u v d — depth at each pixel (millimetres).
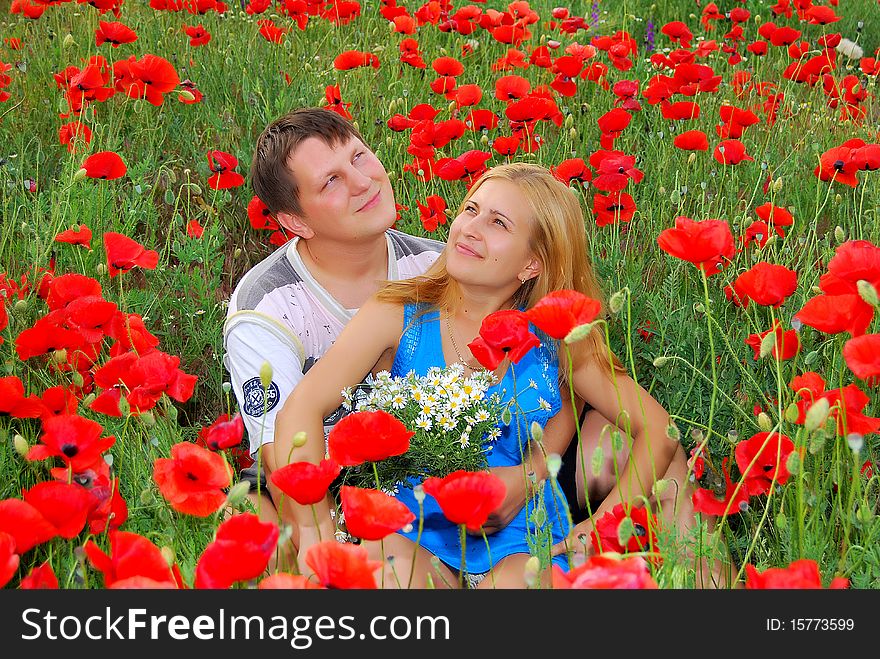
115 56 4465
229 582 1460
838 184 3783
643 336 3049
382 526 1556
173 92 4066
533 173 2498
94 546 1523
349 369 2494
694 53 4371
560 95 4551
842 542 2111
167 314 3229
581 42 5191
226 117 4074
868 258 1951
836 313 1941
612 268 3074
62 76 3674
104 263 3066
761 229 2984
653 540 1938
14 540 1469
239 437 1853
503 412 2268
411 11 5449
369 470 2361
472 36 5305
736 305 2992
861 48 5332
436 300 2574
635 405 2535
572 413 2688
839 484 1969
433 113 3480
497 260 2422
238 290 2756
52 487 1616
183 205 3717
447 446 2289
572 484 2682
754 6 5883
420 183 3662
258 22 4898
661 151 4008
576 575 1396
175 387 2092
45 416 2143
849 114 4250
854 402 1931
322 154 2580
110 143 3521
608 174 3107
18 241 3248
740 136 3650
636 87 3885
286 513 2357
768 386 2723
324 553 1443
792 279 2160
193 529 2119
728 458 2309
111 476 2105
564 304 1844
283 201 2674
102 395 2088
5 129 3770
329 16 4793
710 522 2426
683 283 3258
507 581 2270
